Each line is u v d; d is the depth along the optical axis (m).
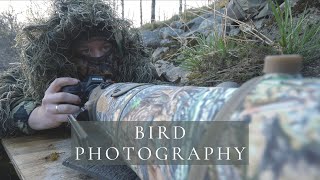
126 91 1.19
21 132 2.21
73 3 2.06
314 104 0.42
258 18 3.43
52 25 2.07
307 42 2.38
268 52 2.35
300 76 0.53
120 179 1.19
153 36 5.89
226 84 0.88
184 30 5.38
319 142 0.38
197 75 2.70
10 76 2.44
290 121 0.43
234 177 0.51
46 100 1.80
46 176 1.46
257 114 0.49
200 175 0.60
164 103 0.87
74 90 1.79
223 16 3.02
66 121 1.84
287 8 2.51
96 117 1.39
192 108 0.72
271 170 0.42
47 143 2.03
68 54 2.13
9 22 5.27
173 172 0.73
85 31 2.08
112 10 2.16
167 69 4.02
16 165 1.64
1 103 2.15
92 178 1.41
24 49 2.15
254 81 0.57
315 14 2.83
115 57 2.24
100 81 1.78
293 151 0.40
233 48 2.75
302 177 0.39
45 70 2.10
